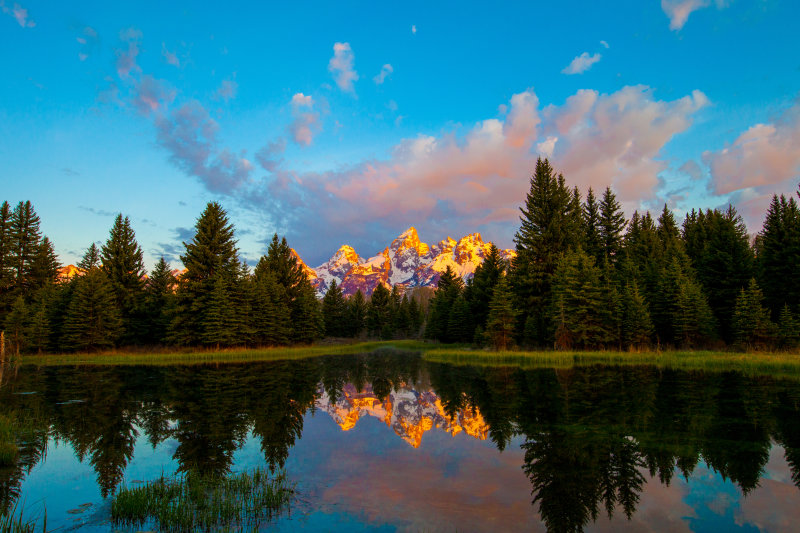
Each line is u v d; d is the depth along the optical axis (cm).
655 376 2545
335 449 1273
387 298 12112
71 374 3159
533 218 5494
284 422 1634
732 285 4641
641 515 797
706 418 1491
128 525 778
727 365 2961
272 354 5369
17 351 4288
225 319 5419
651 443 1228
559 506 841
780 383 2208
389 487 955
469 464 1111
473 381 2686
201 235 5709
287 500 882
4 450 1166
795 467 1033
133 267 6066
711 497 873
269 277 7138
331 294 10312
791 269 4200
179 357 4662
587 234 6216
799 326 3681
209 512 817
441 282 9031
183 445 1320
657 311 4466
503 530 740
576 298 4238
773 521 766
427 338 9612
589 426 1429
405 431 1483
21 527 754
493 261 6338
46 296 5419
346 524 764
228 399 2123
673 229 7031
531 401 1902
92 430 1494
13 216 5981
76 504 878
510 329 4541
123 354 4894
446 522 774
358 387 2606
